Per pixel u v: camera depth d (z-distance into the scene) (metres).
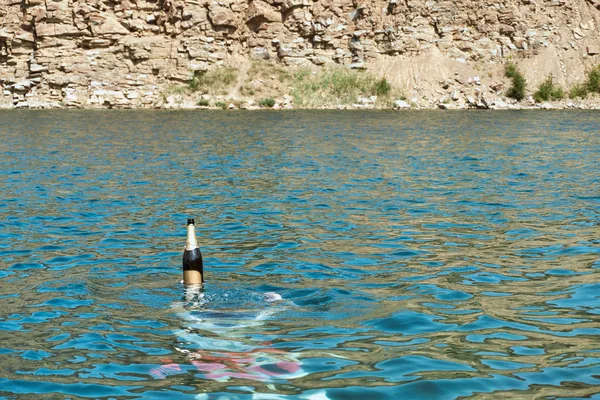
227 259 10.43
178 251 10.98
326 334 7.09
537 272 9.66
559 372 6.16
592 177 19.20
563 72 57.59
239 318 7.55
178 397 5.68
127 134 32.25
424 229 12.71
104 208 14.80
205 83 54.41
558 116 45.25
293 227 12.91
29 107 51.56
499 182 18.41
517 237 11.95
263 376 6.04
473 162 22.55
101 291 8.67
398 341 6.92
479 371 6.19
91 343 6.89
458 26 58.00
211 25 55.91
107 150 25.89
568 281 9.16
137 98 52.91
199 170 20.64
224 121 40.16
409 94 54.97
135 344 6.84
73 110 49.59
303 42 56.91
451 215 14.02
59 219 13.62
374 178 19.16
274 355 6.50
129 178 19.06
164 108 52.31
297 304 8.09
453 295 8.53
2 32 53.22
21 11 53.94
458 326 7.38
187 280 8.75
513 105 54.38
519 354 6.60
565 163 22.25
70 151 25.48
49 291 8.73
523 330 7.26
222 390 5.78
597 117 44.31
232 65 55.94
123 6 55.03
